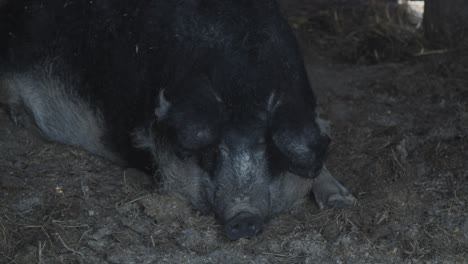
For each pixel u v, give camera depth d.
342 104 15.05
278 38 11.80
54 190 12.52
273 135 10.66
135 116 12.24
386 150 13.57
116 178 12.89
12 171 12.91
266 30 11.76
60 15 13.51
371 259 11.37
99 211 12.13
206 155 11.13
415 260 11.34
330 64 16.69
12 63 13.98
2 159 13.22
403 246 11.55
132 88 12.28
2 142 13.75
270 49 11.55
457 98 15.09
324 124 11.86
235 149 10.90
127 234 11.70
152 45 12.14
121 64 12.48
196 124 10.73
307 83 11.91
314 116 11.25
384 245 11.56
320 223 11.91
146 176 12.77
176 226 11.78
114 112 12.65
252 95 11.02
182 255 11.35
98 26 12.95
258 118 10.91
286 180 11.50
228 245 11.48
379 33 17.59
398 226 11.88
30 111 14.05
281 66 11.48
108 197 12.41
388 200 12.31
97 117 12.98
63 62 13.36
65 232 11.70
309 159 10.52
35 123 14.09
